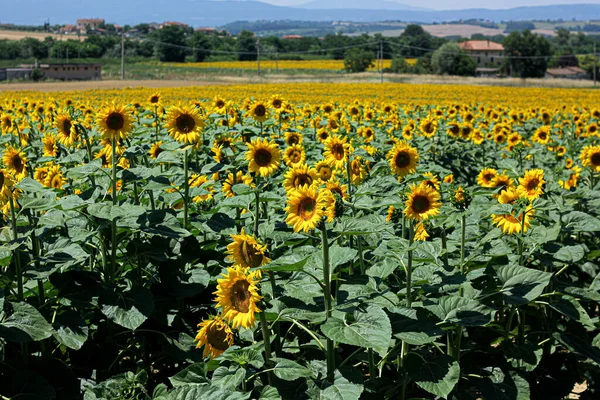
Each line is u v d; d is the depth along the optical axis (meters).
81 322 4.91
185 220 6.46
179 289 5.64
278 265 4.01
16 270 4.90
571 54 184.75
